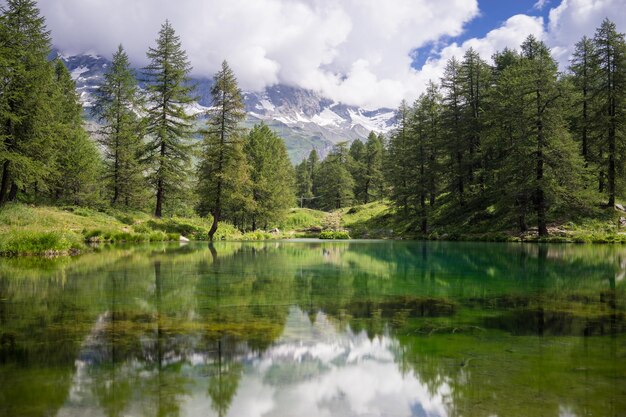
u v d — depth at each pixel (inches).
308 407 125.0
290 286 367.6
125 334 203.6
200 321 232.7
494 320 239.3
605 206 1275.8
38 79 1119.6
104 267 509.4
